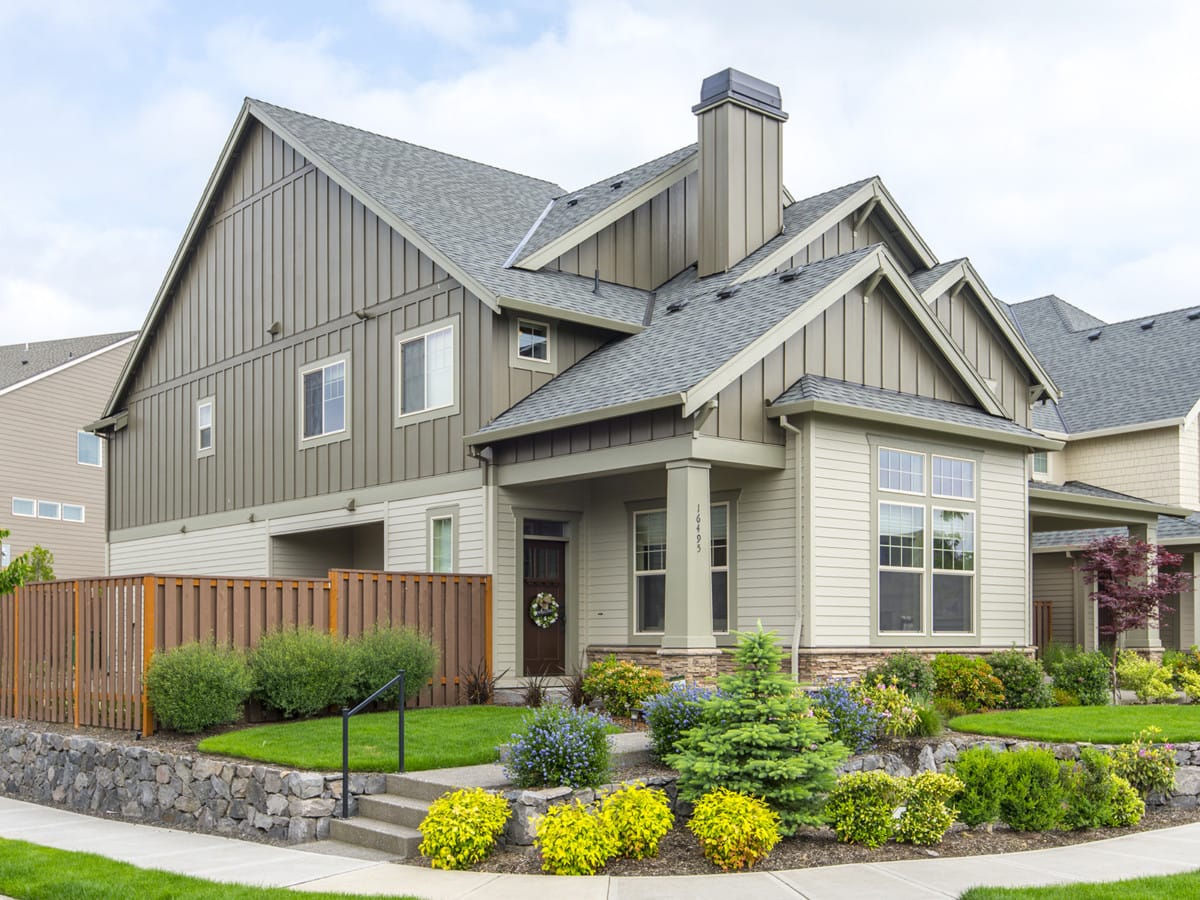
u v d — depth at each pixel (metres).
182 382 25.20
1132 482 26.69
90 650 15.04
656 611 16.83
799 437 15.45
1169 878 8.63
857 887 8.54
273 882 8.78
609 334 18.83
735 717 10.44
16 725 15.75
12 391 35.94
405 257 19.25
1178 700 18.95
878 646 15.94
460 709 15.19
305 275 21.67
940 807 10.25
